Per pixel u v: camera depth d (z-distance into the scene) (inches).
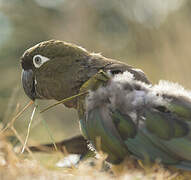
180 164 235.5
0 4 848.9
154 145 240.2
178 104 244.4
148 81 277.9
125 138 247.1
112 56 805.9
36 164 234.7
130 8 788.6
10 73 736.3
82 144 314.7
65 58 293.3
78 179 225.3
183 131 237.3
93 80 269.3
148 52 733.3
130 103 249.9
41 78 299.9
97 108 258.7
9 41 858.8
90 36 820.6
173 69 671.1
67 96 296.7
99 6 839.7
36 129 482.3
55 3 847.1
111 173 263.1
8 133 273.7
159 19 741.9
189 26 694.5
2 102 458.6
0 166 228.4
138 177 232.2
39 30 851.4
